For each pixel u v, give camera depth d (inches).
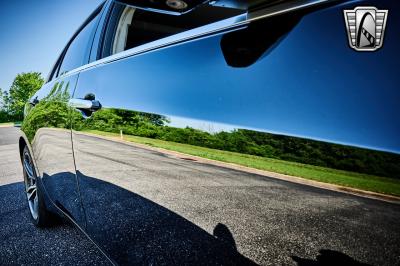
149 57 44.6
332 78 23.5
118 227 48.0
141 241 43.0
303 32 26.3
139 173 43.2
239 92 30.2
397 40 20.9
